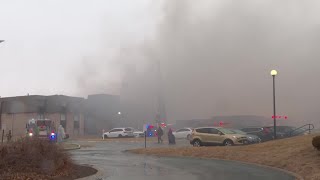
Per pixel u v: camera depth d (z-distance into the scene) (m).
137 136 54.53
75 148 31.73
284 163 17.36
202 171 16.39
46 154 13.38
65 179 13.03
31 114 61.47
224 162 20.23
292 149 19.58
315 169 14.69
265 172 15.95
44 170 12.78
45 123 41.69
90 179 13.59
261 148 22.09
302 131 36.06
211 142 27.55
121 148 32.16
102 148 32.31
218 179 13.87
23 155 12.69
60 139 35.09
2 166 12.20
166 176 14.72
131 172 16.02
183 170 16.73
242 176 14.67
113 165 18.83
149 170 16.77
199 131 28.34
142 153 26.47
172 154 24.61
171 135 37.06
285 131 34.53
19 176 12.07
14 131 61.06
